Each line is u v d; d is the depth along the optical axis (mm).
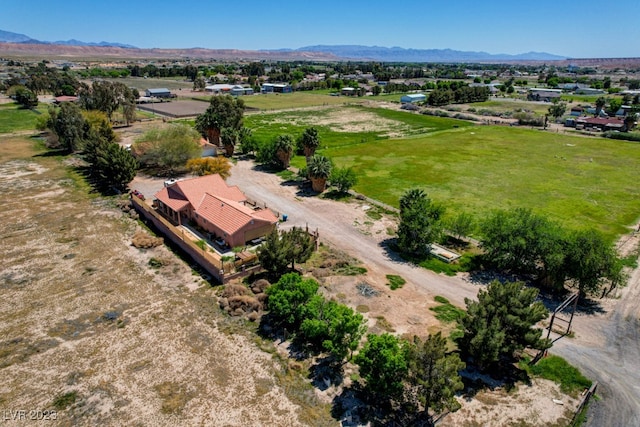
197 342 31031
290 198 60562
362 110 153125
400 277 40219
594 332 32531
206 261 40469
